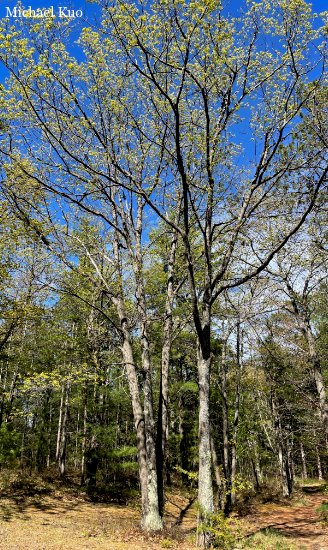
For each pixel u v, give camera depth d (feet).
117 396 52.90
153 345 57.06
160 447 36.88
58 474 62.64
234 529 38.37
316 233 36.35
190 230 42.91
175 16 24.09
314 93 29.25
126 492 56.44
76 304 47.01
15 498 43.65
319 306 46.80
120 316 40.57
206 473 28.17
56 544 27.53
